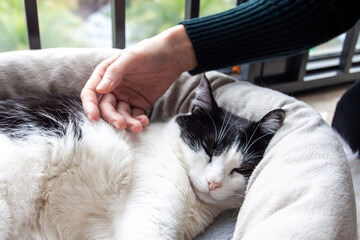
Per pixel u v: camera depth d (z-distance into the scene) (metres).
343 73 2.20
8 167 0.90
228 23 1.12
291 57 1.95
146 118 1.10
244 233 0.85
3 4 1.80
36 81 1.20
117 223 0.97
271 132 1.04
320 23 1.13
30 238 0.96
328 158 0.88
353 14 1.12
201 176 1.00
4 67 1.16
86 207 1.01
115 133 1.05
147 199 0.95
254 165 1.03
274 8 1.12
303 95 2.12
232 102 1.22
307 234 0.69
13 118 1.00
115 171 1.00
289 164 0.90
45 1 2.01
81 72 1.25
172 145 1.07
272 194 0.84
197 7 1.64
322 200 0.75
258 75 1.90
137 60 1.05
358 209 1.30
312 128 0.99
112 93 1.12
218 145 1.02
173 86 1.33
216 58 1.15
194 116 1.10
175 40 1.13
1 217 0.87
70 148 0.98
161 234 0.91
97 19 2.17
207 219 1.08
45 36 1.96
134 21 2.19
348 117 1.62
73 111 1.06
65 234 1.02
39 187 0.96
